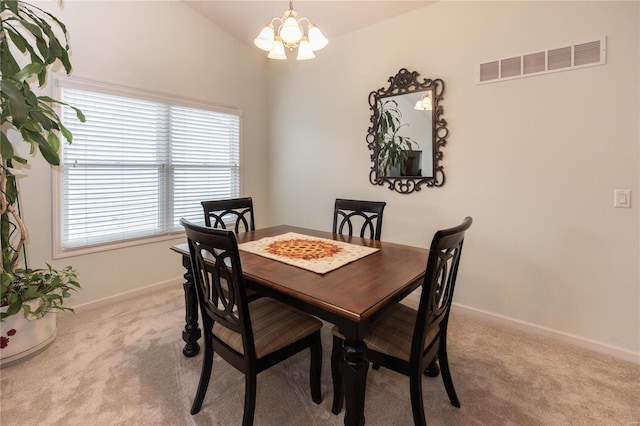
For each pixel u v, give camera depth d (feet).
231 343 4.67
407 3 8.77
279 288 4.42
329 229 11.57
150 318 8.29
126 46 9.12
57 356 6.52
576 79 6.78
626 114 6.33
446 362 5.19
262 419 4.97
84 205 8.71
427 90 8.80
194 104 10.88
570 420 4.97
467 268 8.57
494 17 7.70
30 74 5.81
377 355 4.63
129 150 9.52
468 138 8.27
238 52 12.16
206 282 4.81
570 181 7.00
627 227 6.46
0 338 6.00
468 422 4.92
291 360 6.55
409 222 9.52
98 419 4.92
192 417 5.00
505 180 7.81
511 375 6.05
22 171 7.60
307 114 11.93
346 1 8.91
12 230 7.38
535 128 7.33
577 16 6.70
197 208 11.41
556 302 7.34
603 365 6.37
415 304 9.19
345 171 10.94
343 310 3.74
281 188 13.09
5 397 5.34
